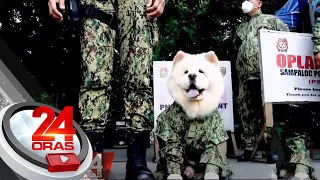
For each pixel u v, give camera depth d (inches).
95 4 87.8
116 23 91.4
